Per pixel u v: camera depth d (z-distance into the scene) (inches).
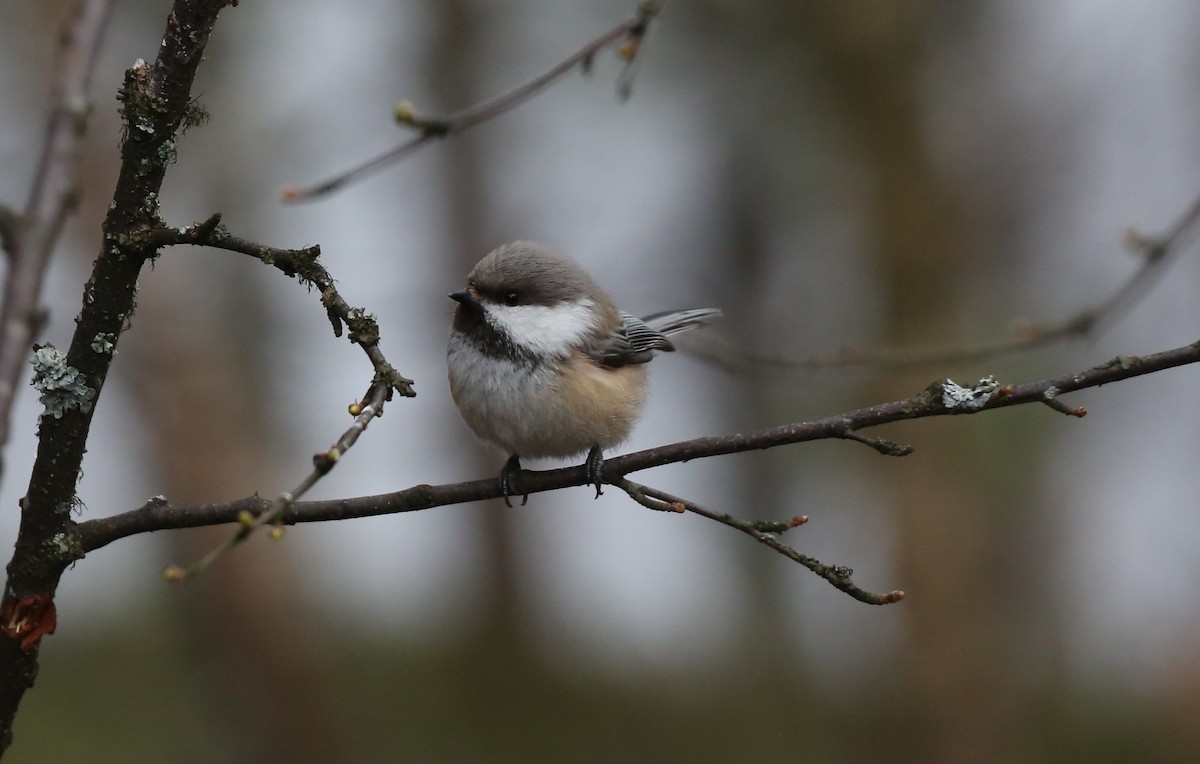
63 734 591.5
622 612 812.0
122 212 165.8
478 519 754.8
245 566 550.9
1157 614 618.5
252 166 589.6
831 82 585.3
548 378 263.4
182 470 553.3
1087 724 575.8
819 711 661.9
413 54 698.8
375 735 632.4
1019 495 570.6
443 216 713.6
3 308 123.4
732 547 765.3
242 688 553.9
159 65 160.2
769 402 688.4
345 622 749.3
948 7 587.8
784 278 691.4
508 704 685.9
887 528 561.3
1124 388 564.7
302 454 614.2
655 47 625.9
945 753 538.0
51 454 170.6
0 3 551.2
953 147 579.5
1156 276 326.3
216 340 574.2
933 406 195.0
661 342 300.5
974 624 541.6
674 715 677.3
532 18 679.7
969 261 571.2
